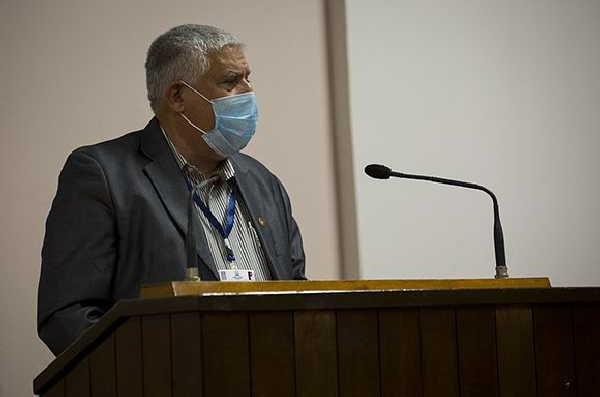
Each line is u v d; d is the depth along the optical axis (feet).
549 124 41.63
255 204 25.14
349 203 37.47
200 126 24.47
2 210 32.19
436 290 16.35
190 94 24.49
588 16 43.24
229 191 25.16
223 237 24.25
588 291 17.54
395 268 37.63
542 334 17.15
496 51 40.91
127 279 22.82
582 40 42.93
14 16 33.14
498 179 40.19
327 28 38.58
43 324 22.11
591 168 42.29
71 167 23.41
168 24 35.50
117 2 34.73
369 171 22.34
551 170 41.37
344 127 37.83
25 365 31.91
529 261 40.47
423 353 16.20
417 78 39.01
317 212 37.29
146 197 23.29
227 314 15.15
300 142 37.32
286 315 15.44
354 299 15.75
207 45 24.56
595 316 17.67
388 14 38.83
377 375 15.84
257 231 24.73
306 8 38.19
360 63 38.04
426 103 39.06
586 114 42.52
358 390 15.67
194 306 14.96
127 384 16.20
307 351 15.47
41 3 33.58
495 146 40.34
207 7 36.35
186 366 15.01
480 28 40.73
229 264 24.00
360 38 38.17
